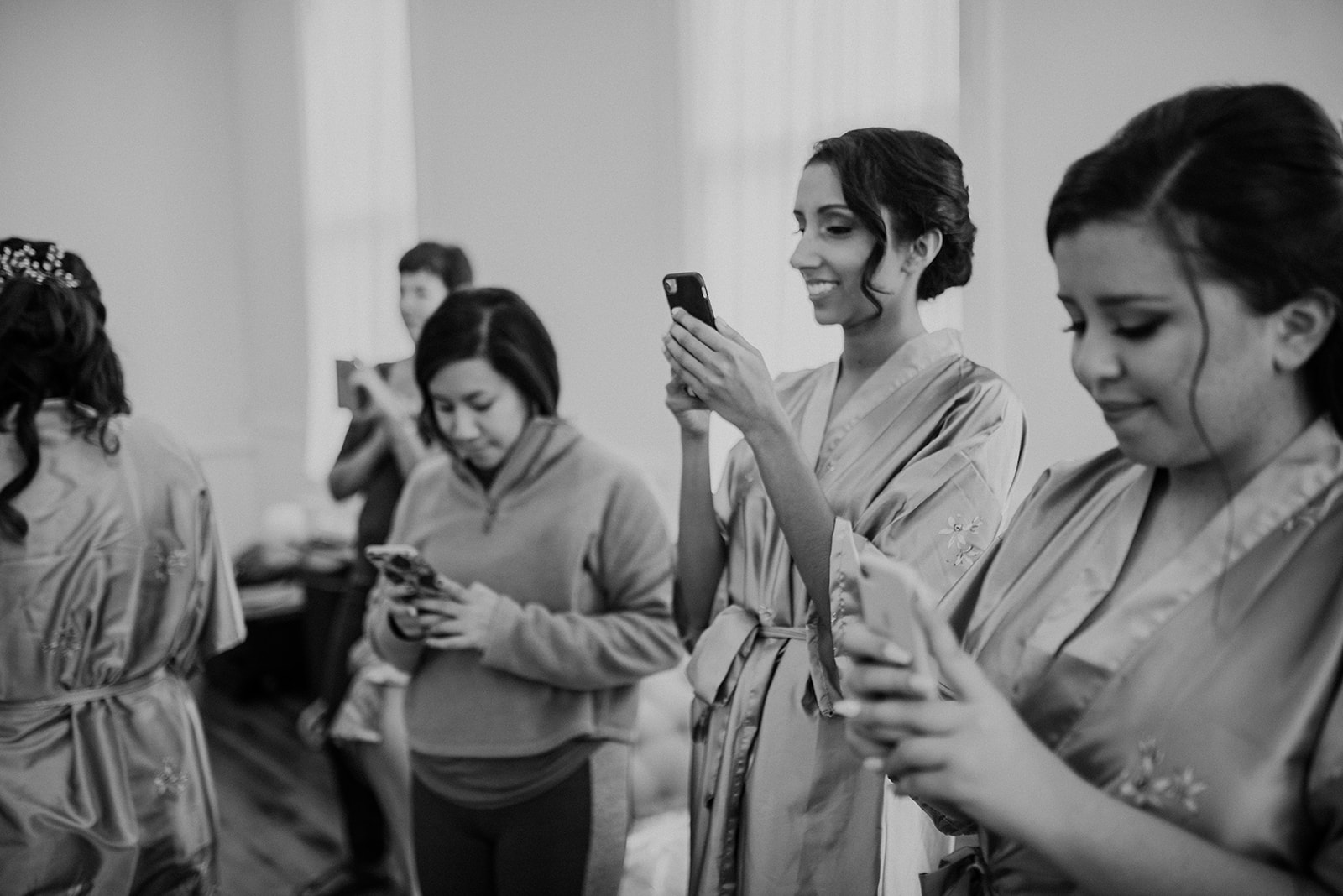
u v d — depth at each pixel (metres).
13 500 1.63
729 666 1.36
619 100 3.52
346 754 2.67
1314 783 0.70
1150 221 0.71
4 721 1.65
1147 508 0.84
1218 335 0.70
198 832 1.82
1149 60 2.24
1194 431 0.74
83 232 4.86
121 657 1.72
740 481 1.47
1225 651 0.74
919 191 1.27
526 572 1.70
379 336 4.59
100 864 1.67
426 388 1.71
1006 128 2.47
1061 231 0.76
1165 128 0.72
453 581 1.74
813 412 1.42
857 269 1.29
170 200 5.11
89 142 4.87
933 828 1.54
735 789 1.33
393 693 2.48
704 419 1.46
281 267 5.11
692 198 3.33
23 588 1.63
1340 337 0.72
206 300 5.23
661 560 1.72
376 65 4.46
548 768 1.63
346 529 4.26
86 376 1.67
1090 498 0.91
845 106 2.89
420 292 2.88
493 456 1.72
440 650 1.72
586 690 1.66
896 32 2.77
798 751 1.28
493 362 1.67
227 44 5.24
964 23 2.52
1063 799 0.70
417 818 1.73
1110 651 0.78
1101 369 0.74
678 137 3.34
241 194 5.29
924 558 1.22
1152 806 0.75
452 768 1.67
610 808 1.66
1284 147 0.69
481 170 4.03
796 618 1.34
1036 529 0.93
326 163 4.73
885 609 0.72
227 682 4.32
